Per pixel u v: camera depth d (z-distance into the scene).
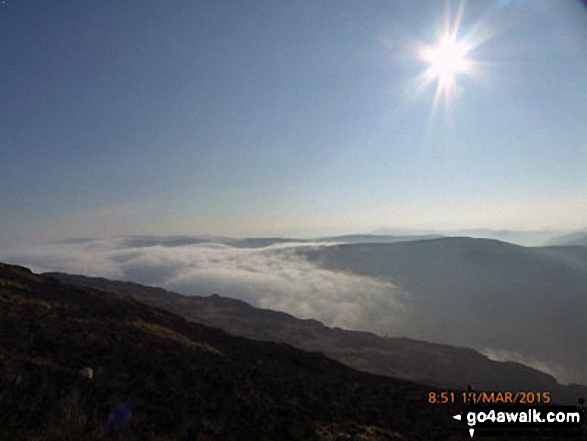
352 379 21.48
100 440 8.55
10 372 10.58
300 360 24.50
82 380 11.25
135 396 11.40
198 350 19.09
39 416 8.93
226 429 10.88
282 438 10.96
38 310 19.53
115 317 23.33
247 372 16.89
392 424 14.12
